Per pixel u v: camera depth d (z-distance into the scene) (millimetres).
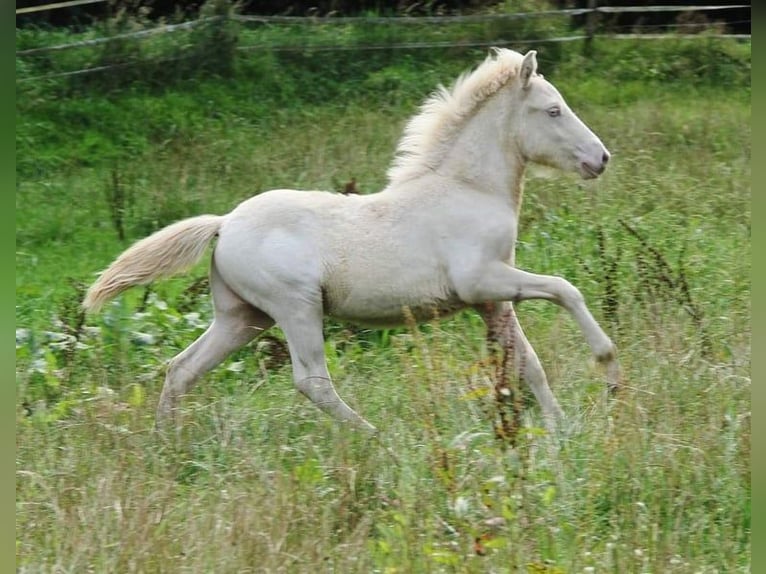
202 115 28547
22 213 22875
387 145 25172
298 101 29672
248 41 31484
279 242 13727
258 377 15422
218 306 14320
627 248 18688
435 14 35219
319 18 33438
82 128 27297
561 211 20578
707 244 19156
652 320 15164
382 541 10680
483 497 10664
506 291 13906
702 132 26859
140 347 16078
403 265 13789
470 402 13086
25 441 12836
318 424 13555
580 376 14492
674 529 10938
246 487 11695
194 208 22328
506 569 10102
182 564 10336
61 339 16047
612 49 33469
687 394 13305
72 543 10641
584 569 10180
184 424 13398
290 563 10312
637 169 23328
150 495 11406
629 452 11812
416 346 14180
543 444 12422
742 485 11602
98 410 13484
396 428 12992
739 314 15664
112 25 30719
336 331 16734
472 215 13953
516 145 14273
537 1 34719
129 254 14094
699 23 36094
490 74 14234
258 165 24156
